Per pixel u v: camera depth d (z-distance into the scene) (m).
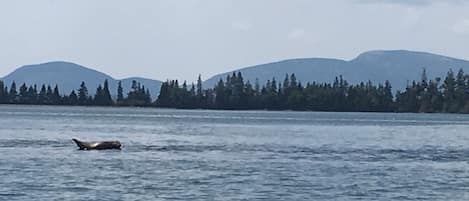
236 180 58.94
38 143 95.69
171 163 71.44
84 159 74.12
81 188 53.81
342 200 50.44
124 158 76.00
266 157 79.12
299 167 68.88
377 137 123.69
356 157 80.62
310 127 162.12
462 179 61.66
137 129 141.88
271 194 52.34
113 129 140.25
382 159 78.69
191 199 50.00
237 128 151.50
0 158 73.69
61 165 67.88
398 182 59.25
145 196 50.88
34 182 56.25
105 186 54.91
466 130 156.12
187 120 197.75
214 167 68.19
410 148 96.69
